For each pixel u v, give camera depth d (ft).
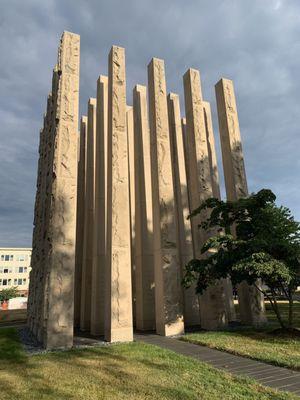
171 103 82.99
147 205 69.15
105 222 64.03
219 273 50.01
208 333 51.19
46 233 54.60
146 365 32.83
